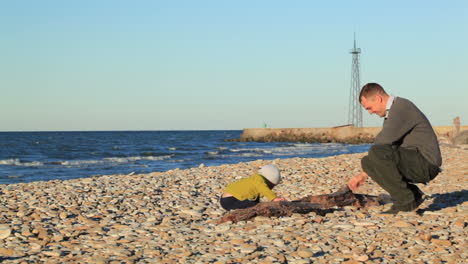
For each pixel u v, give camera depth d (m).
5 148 47.44
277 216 5.55
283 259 3.80
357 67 67.00
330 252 4.05
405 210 5.21
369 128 65.62
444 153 15.37
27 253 4.18
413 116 4.84
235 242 4.43
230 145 59.59
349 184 5.36
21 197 7.36
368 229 4.81
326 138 69.25
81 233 5.03
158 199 7.33
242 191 5.74
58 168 24.14
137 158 31.94
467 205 6.00
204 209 6.58
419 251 3.96
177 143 67.00
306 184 8.66
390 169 4.97
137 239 4.72
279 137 74.19
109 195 7.57
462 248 4.05
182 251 4.21
